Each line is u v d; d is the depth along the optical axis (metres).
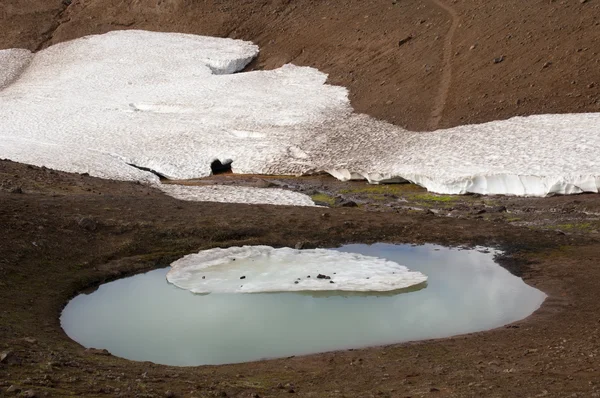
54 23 67.88
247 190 32.94
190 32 63.53
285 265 21.75
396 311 18.12
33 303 18.08
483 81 42.94
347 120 43.69
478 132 37.84
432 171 33.72
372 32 54.19
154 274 21.47
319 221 25.86
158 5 66.44
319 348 15.72
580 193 29.88
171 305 18.78
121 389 11.41
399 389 12.31
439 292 19.53
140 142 43.91
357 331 16.72
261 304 18.84
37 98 53.75
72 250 21.80
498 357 14.27
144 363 14.12
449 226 25.61
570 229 25.92
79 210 24.83
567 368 13.05
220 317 17.83
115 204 26.41
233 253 22.73
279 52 57.53
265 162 39.88
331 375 13.53
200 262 21.97
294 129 43.34
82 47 62.94
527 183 30.75
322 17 59.22
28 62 62.66
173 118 47.78
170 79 54.94
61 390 10.97
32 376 11.59
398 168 35.28
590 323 16.48
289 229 25.03
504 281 20.33
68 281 19.89
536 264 21.55
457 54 46.81
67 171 36.88
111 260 21.94
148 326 17.19
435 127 40.34
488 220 27.80
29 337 14.90
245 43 60.25
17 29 67.31
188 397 11.30
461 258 22.47
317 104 46.78
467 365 13.80
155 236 23.72
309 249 23.23
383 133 40.88
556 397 11.24
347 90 48.59
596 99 38.16
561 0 46.28
